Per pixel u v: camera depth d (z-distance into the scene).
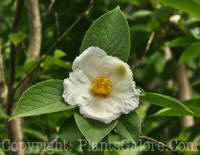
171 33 0.80
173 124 0.78
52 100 0.45
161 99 0.47
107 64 0.47
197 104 0.61
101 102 0.47
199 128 0.67
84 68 0.47
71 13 0.81
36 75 0.69
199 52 0.67
